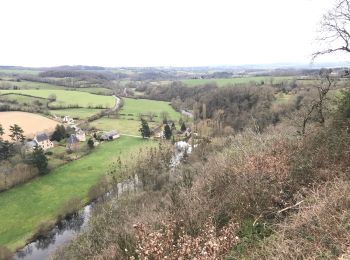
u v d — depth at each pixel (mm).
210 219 9961
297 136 15625
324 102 17547
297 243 7250
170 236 8391
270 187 11031
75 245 23500
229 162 15633
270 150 13961
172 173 40562
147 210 21312
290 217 8945
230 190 12453
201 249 7289
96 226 24312
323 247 6906
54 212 44281
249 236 8859
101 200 45719
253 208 10445
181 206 13336
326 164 11117
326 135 12898
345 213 7332
